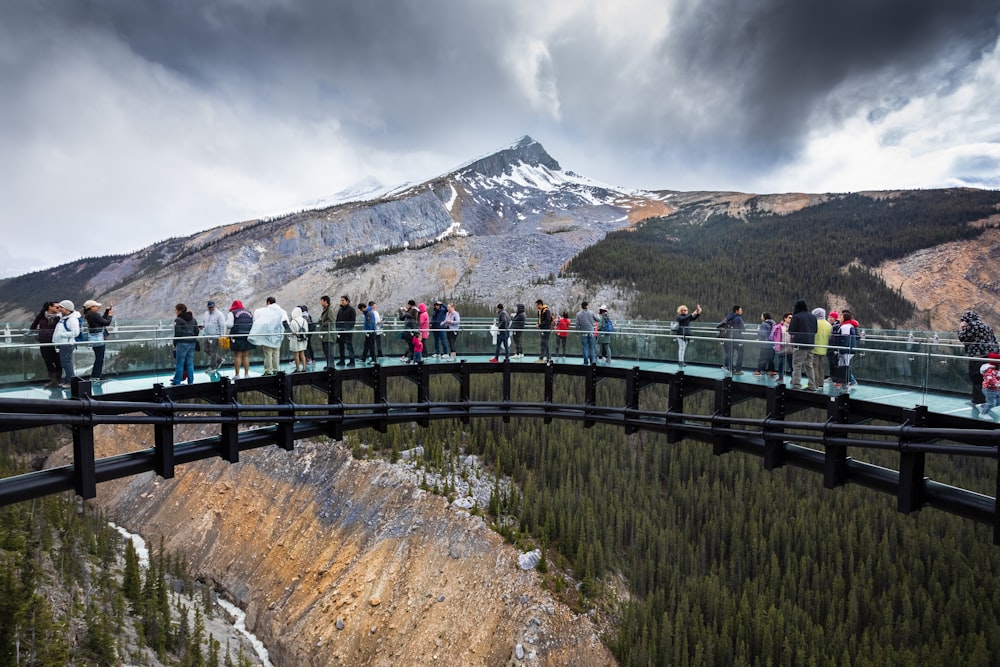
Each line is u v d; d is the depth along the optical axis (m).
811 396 19.81
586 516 69.31
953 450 15.23
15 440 54.81
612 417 27.19
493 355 30.66
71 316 17.64
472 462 77.81
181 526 76.50
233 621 65.12
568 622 58.59
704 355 23.84
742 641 60.88
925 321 150.25
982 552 70.56
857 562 71.69
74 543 58.56
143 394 18.80
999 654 59.06
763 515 76.69
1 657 40.16
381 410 26.44
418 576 62.84
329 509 71.38
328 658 59.59
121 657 45.56
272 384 22.62
